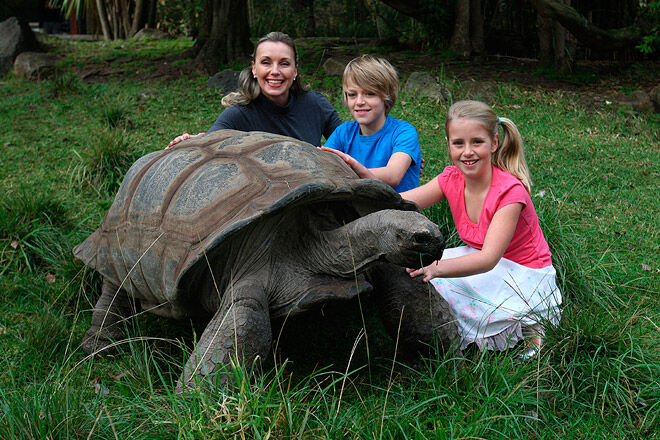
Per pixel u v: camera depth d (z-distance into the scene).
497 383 2.13
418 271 2.17
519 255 2.55
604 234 3.70
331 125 3.68
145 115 6.18
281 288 2.26
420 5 9.31
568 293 2.93
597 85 7.76
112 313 2.72
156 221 2.40
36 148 5.34
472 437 1.82
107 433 1.93
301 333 2.81
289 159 2.35
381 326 2.87
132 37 13.76
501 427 2.02
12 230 3.52
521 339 2.52
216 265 2.26
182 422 1.83
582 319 2.43
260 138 2.57
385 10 12.30
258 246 2.21
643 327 2.62
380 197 2.34
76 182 4.56
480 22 9.17
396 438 1.93
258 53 3.25
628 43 8.37
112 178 4.46
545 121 6.21
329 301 2.17
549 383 2.27
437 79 7.23
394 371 2.45
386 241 2.00
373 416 2.00
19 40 9.45
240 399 1.81
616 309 2.88
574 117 6.33
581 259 3.21
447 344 2.28
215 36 8.55
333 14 14.05
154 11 14.29
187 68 8.53
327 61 8.13
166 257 2.27
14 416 1.88
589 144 5.45
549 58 8.81
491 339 2.47
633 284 3.12
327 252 2.23
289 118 3.43
